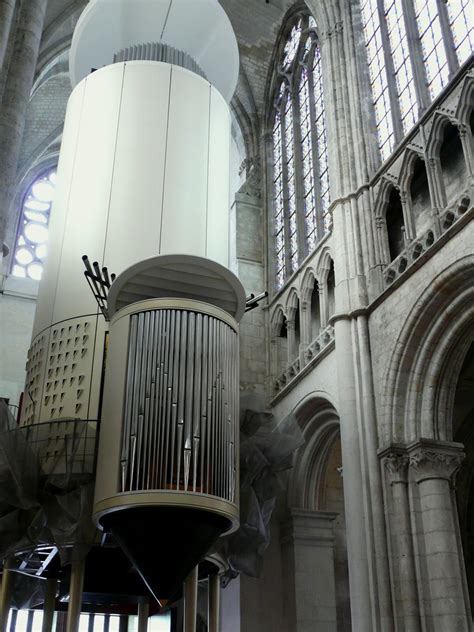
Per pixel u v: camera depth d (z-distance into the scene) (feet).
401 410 49.78
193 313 39.86
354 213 59.98
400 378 50.11
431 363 49.32
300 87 84.17
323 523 65.57
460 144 51.34
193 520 35.32
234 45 64.08
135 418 36.45
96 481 36.55
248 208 85.97
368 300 55.83
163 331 38.88
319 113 76.84
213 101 56.34
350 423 52.44
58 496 38.75
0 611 42.91
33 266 93.35
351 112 65.31
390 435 48.98
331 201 63.46
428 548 44.88
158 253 47.55
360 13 70.13
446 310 48.08
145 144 51.37
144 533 35.12
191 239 49.06
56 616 75.20
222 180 53.98
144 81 54.24
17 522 38.83
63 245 48.75
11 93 51.62
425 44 58.75
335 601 64.39
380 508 47.91
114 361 39.14
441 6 56.75
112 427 37.01
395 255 57.41
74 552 38.88
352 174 62.44
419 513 46.26
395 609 44.68
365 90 65.46
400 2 63.16
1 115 50.62
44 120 97.40
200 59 65.57
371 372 53.11
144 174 50.06
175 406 36.70
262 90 93.04
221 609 65.77
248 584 64.08
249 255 82.69
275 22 90.63
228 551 43.52
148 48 61.46
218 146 54.90
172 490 34.63
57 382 43.83
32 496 38.42
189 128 53.42
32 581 52.24
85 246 47.75
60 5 82.12
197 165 52.24
